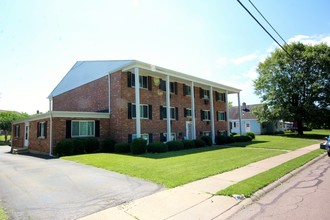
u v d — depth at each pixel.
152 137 19.73
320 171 9.52
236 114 47.69
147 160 11.59
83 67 22.09
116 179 7.75
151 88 20.14
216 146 20.39
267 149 17.42
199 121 25.47
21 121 21.33
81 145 15.52
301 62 34.97
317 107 33.78
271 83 37.00
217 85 25.62
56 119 15.71
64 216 4.70
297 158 12.62
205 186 6.84
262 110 38.16
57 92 26.52
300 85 34.62
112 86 18.45
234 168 9.49
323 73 33.66
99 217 4.65
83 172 8.94
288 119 35.41
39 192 6.33
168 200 5.64
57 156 14.44
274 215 4.77
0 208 5.14
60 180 7.68
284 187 7.05
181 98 23.41
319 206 5.23
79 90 22.36
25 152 18.77
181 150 16.95
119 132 17.36
